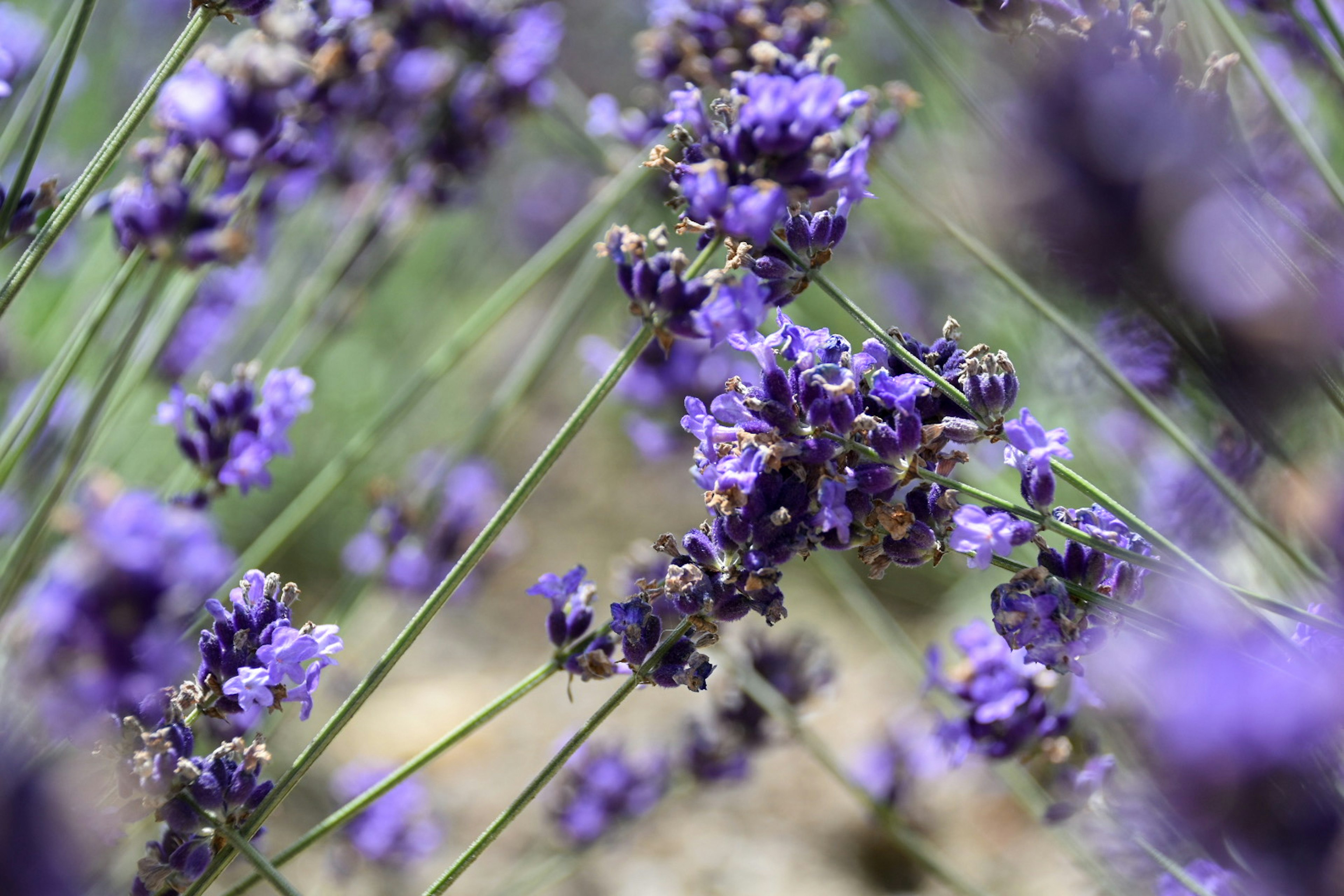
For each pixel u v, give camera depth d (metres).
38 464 0.50
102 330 0.50
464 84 0.57
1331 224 0.42
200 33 0.41
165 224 0.44
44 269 0.57
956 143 0.45
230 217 0.46
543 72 0.59
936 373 0.40
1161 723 0.36
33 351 0.57
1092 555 0.39
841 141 0.47
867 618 0.55
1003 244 0.36
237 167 0.47
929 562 0.40
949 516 0.39
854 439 0.39
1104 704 0.40
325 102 0.50
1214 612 0.37
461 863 0.40
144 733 0.39
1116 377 0.41
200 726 0.47
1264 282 0.35
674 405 0.53
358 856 0.58
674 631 0.40
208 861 0.40
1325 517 0.38
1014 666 0.44
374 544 0.57
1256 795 0.35
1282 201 0.42
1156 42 0.39
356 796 0.59
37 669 0.38
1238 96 0.46
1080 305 0.42
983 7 0.40
